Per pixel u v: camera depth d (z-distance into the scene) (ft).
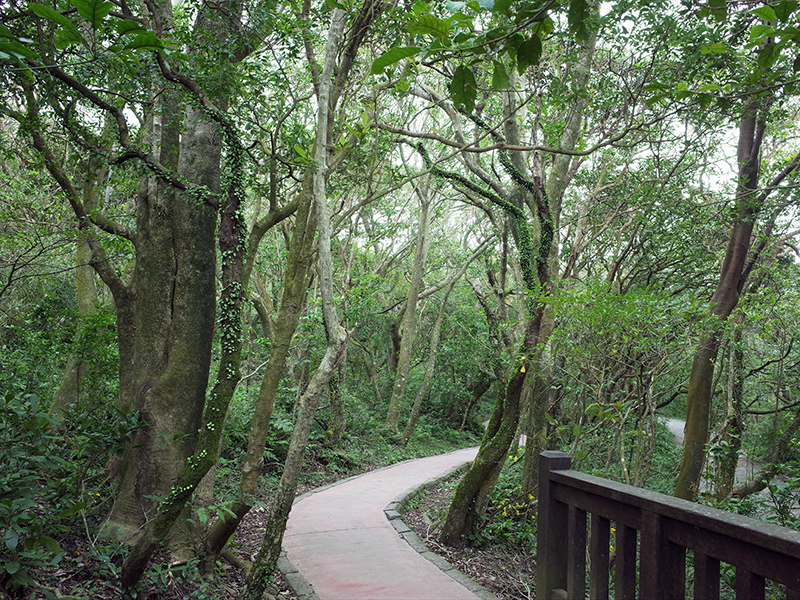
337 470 37.35
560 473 8.26
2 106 16.07
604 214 31.68
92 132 21.09
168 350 17.04
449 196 45.75
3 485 11.39
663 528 6.51
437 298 70.13
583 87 21.33
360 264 53.31
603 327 17.88
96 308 26.53
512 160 27.58
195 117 17.67
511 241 34.24
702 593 6.01
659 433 45.19
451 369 67.00
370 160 19.26
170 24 17.97
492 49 6.36
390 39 17.49
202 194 16.38
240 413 34.63
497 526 22.88
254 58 18.44
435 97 26.03
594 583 7.54
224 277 14.93
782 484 19.19
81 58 15.33
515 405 21.94
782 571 5.14
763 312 25.70
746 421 40.09
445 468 41.39
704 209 26.53
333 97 16.21
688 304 18.03
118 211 30.12
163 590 13.82
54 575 13.28
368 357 64.39
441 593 16.43
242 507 14.93
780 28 6.41
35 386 23.68
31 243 22.86
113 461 19.61
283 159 18.43
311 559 19.13
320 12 18.33
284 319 15.17
